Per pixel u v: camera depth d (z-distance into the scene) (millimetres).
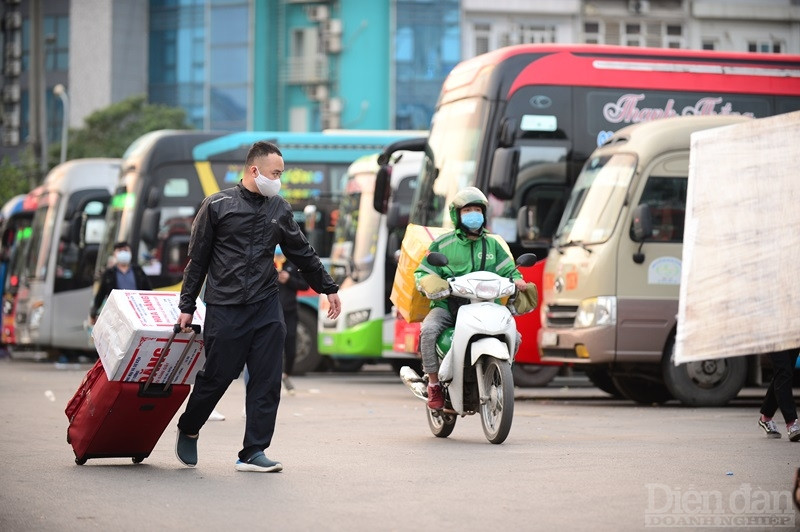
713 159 16781
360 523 13227
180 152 50500
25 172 100188
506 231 34156
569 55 35031
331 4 113812
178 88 120250
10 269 69062
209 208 16828
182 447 17578
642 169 30609
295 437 22531
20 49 135500
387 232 44375
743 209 16250
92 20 124062
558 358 31656
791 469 17266
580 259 30922
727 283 15953
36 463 18375
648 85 35156
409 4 109250
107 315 17438
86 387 17828
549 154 34562
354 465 18031
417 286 21516
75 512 14000
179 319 16828
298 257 17188
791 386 21266
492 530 12766
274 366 17125
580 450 19938
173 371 17234
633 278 30312
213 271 16891
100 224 59875
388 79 111312
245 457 17312
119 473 17188
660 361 30328
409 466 17906
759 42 103188
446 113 36781
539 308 34188
